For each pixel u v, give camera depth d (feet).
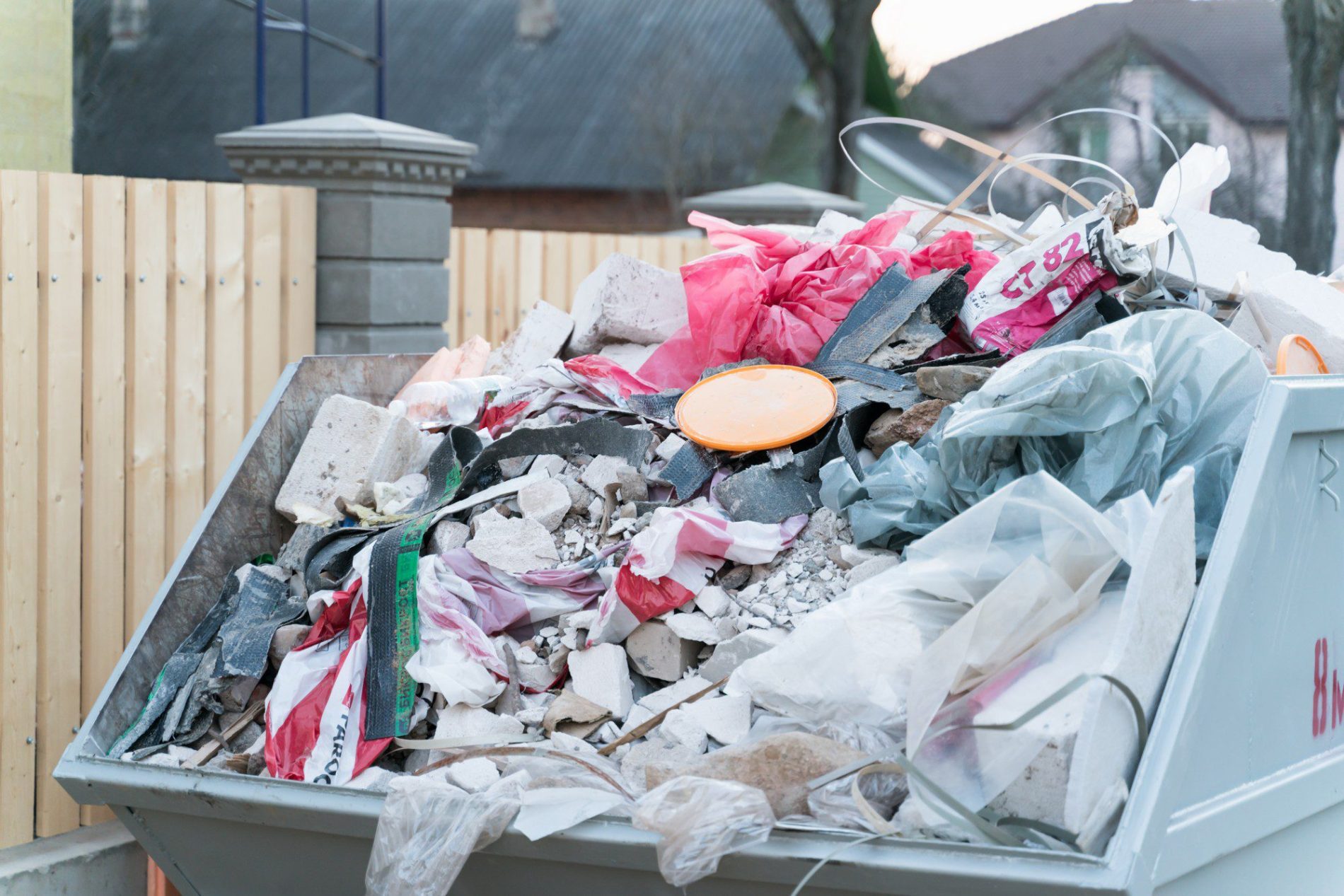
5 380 11.73
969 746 6.23
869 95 77.46
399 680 8.13
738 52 85.87
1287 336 9.06
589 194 79.92
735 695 7.45
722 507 8.66
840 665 6.81
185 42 78.59
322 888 7.39
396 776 7.55
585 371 10.59
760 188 29.01
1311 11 48.60
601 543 8.81
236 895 7.70
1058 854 5.62
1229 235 11.14
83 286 12.51
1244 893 6.93
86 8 77.00
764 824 6.11
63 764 7.71
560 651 8.22
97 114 73.92
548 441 9.64
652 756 7.13
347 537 9.44
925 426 8.77
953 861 5.75
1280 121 68.69
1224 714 6.40
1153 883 5.66
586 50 87.15
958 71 80.94
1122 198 9.74
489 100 84.28
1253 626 6.61
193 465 13.83
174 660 8.86
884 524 8.00
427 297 17.49
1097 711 5.79
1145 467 7.43
